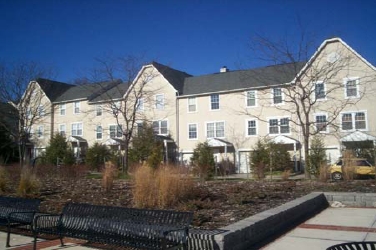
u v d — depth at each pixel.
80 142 46.16
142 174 10.32
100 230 6.96
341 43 31.89
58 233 7.21
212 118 38.31
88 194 12.80
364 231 8.31
